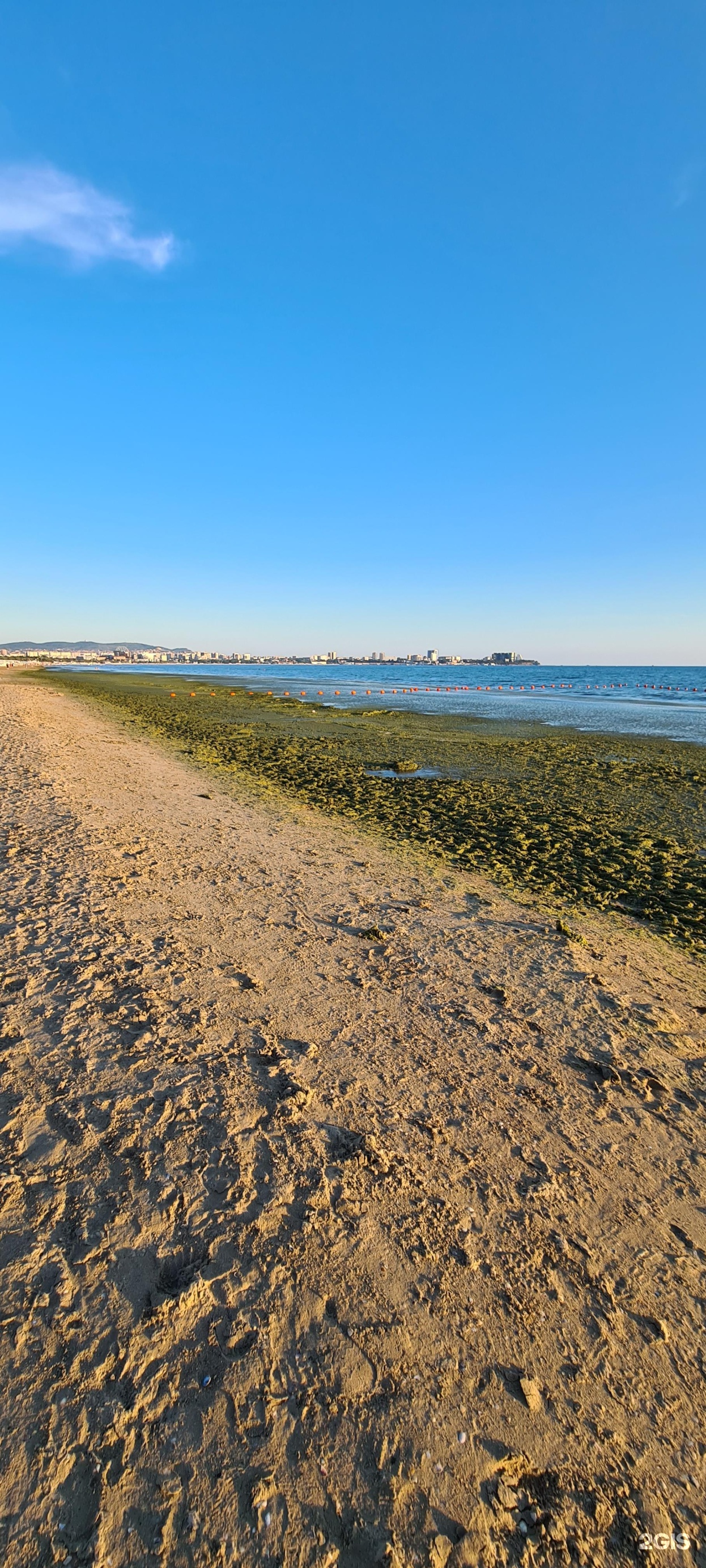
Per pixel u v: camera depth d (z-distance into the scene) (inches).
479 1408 84.7
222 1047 154.4
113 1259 100.4
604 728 1165.1
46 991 170.1
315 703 1606.8
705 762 759.1
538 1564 70.6
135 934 209.2
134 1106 131.9
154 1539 70.6
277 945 213.5
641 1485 78.4
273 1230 107.4
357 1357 89.4
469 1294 99.5
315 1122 132.7
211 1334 91.0
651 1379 90.0
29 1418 80.4
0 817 328.8
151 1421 81.0
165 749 701.3
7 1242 101.9
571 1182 123.5
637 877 322.0
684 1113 145.9
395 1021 173.8
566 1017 182.7
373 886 285.9
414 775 639.8
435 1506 74.7
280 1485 75.5
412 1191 117.9
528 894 292.0
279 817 411.8
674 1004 195.8
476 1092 147.6
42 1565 67.8
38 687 1612.9
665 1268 107.0
